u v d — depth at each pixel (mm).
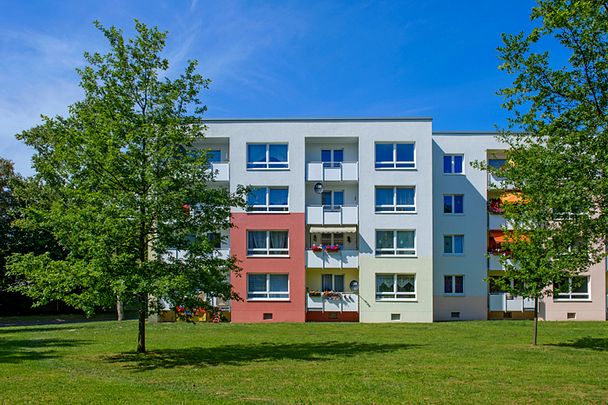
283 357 19219
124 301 17141
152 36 19141
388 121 39156
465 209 40656
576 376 15320
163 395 12609
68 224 17141
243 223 38531
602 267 39312
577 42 15406
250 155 39250
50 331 31141
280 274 38562
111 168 17781
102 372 16078
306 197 40469
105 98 18594
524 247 21547
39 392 12906
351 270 39844
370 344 23375
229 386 13844
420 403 12008
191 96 19594
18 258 18047
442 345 22922
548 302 39344
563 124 15922
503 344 23297
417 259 38344
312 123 39219
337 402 12070
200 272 18734
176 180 18359
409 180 38812
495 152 41375
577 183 14914
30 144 38875
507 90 16766
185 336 27109
